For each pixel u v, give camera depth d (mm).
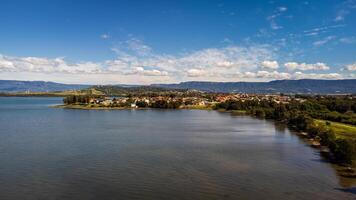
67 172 81688
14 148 111312
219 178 77500
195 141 129500
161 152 106562
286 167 87562
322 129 136250
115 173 81188
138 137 139750
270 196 66188
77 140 130000
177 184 73188
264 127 178750
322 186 72125
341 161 94062
